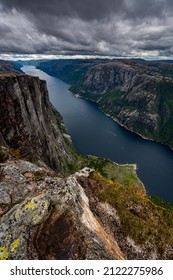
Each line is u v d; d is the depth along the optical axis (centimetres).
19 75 15012
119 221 3284
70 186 3130
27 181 3978
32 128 14850
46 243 2316
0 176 4094
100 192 3719
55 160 17125
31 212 2616
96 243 2428
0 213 3089
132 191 3853
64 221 2523
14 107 13250
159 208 3638
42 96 19625
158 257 2995
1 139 11419
